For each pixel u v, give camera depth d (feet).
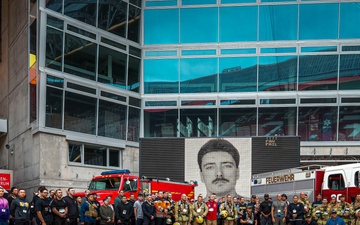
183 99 109.40
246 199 84.28
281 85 108.06
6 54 114.52
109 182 74.23
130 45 108.37
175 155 86.07
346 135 105.50
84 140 95.71
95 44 100.78
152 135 108.88
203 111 108.99
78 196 67.56
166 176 85.61
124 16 107.65
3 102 115.85
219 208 72.13
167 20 111.55
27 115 96.63
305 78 107.65
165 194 68.39
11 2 111.75
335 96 106.42
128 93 106.73
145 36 111.45
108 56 103.50
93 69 100.07
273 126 107.14
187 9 111.45
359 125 105.40
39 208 53.01
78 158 95.25
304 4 108.99
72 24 96.17
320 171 70.69
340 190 69.05
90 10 100.12
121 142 103.40
